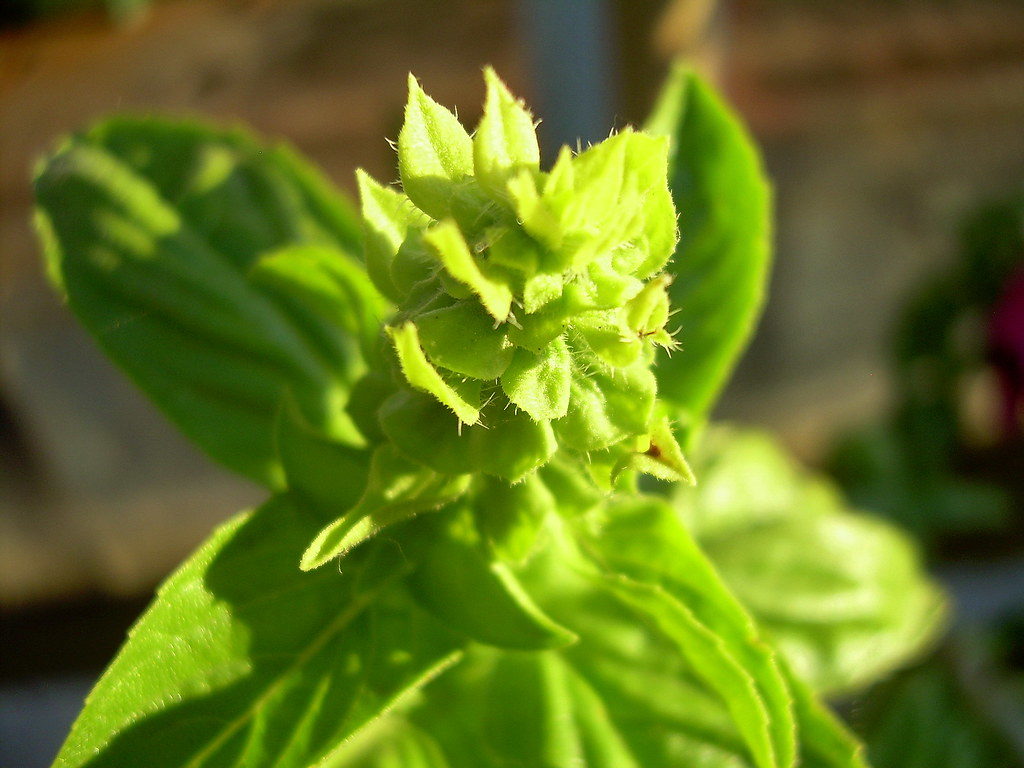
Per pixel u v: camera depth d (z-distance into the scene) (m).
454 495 0.08
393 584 0.08
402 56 0.24
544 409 0.07
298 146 0.22
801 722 0.09
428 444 0.08
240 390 0.10
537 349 0.07
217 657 0.08
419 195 0.07
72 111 0.23
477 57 0.24
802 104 0.22
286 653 0.08
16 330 0.19
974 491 0.20
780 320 0.22
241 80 0.24
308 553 0.07
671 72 0.13
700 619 0.09
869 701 0.16
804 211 0.21
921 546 0.19
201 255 0.10
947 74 0.23
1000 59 0.23
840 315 0.22
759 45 0.24
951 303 0.19
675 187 0.10
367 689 0.08
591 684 0.10
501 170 0.07
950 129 0.21
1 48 0.26
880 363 0.22
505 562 0.08
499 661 0.10
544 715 0.10
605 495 0.08
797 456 0.23
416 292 0.07
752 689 0.08
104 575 0.20
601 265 0.07
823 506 0.15
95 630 0.20
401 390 0.08
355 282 0.09
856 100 0.22
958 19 0.24
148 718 0.08
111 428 0.20
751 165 0.10
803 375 0.22
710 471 0.14
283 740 0.08
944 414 0.20
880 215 0.21
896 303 0.22
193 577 0.08
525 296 0.07
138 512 0.20
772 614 0.13
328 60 0.24
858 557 0.13
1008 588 0.18
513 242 0.07
